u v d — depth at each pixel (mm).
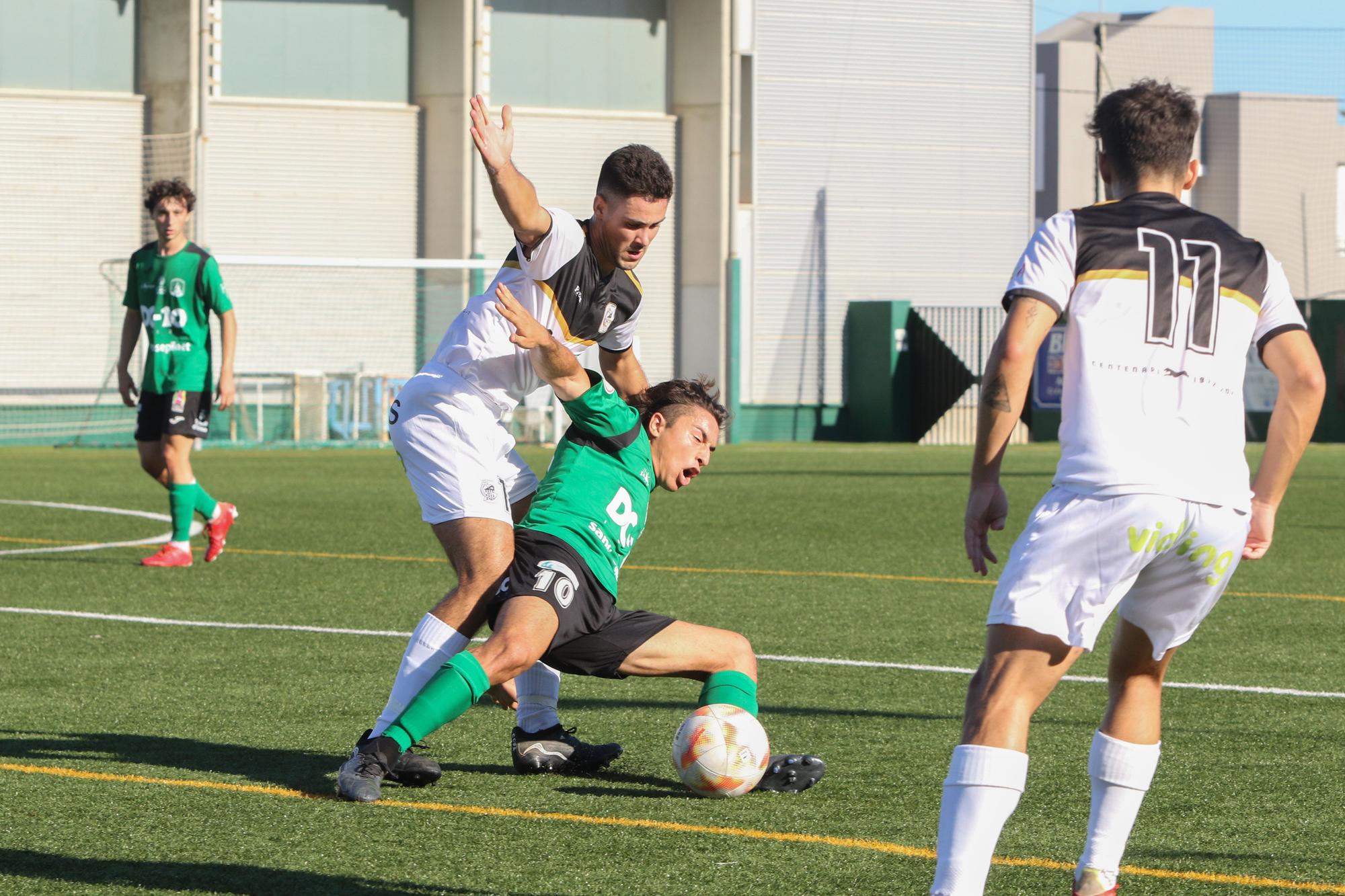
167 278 28688
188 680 18062
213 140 79812
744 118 89500
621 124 86375
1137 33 116312
